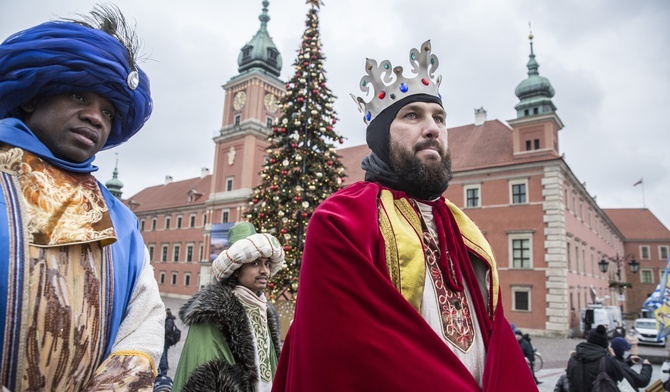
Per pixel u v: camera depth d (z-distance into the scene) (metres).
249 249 2.31
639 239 52.66
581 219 27.11
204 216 41.34
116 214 1.16
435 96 1.30
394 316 0.92
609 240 41.66
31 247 0.87
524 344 9.12
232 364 1.95
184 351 2.01
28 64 0.97
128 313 1.06
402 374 0.85
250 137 34.94
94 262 0.99
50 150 1.02
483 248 1.29
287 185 8.24
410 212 1.19
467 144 26.52
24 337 0.83
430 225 1.25
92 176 1.11
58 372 0.87
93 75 1.01
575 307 22.39
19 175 0.93
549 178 21.52
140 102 1.21
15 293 0.83
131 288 1.10
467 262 1.23
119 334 1.02
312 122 8.34
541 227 21.41
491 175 23.38
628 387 3.75
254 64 36.94
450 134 28.62
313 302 0.96
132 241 1.15
